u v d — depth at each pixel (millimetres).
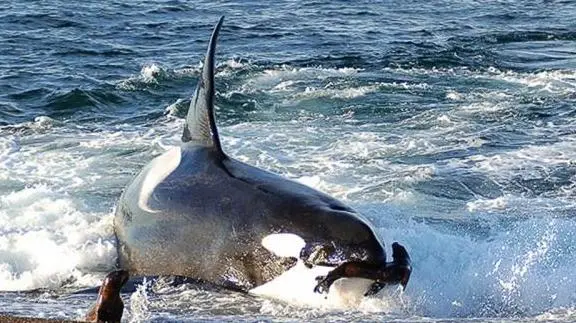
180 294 18047
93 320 12398
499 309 18031
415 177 26594
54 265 20516
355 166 27906
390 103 37281
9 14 63469
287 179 19516
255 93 39406
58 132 33312
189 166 20422
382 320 16359
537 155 29172
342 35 57594
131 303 17344
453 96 38594
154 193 20453
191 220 19328
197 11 68312
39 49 52406
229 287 18438
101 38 56562
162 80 43281
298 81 42344
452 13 69188
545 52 51438
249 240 18281
